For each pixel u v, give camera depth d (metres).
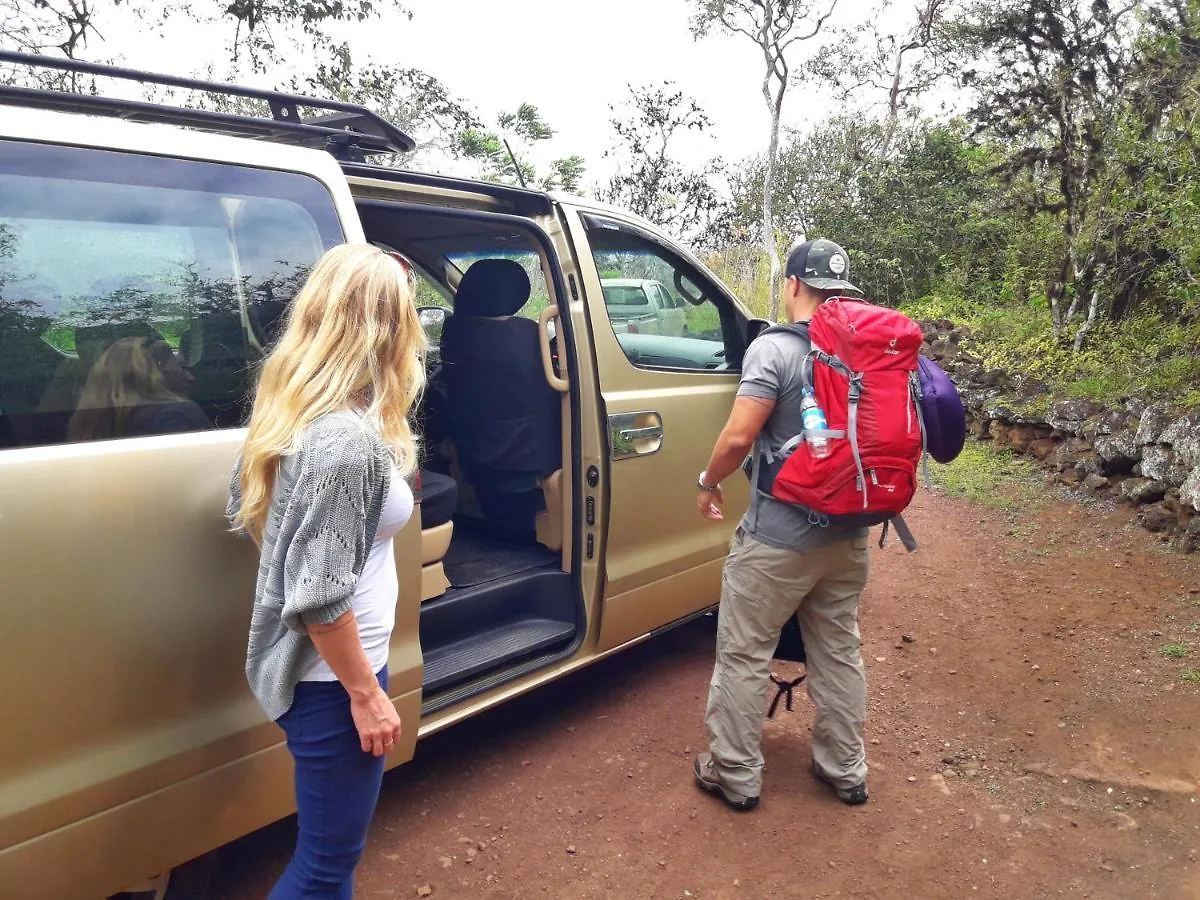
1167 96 6.55
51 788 1.73
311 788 1.75
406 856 2.65
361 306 1.64
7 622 1.65
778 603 2.79
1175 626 4.02
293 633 1.65
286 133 2.54
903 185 13.16
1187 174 5.91
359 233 2.37
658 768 3.17
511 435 3.50
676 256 3.77
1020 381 7.02
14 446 1.71
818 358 2.57
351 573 1.57
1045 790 3.02
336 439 1.56
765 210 15.08
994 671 3.86
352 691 1.64
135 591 1.84
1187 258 5.61
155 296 1.97
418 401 2.15
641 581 3.45
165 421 1.95
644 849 2.71
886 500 2.57
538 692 3.76
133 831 1.89
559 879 2.57
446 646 3.08
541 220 3.23
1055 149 7.54
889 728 3.45
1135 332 6.70
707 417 3.68
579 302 3.20
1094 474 5.79
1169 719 3.36
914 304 11.81
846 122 17.16
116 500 1.81
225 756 2.03
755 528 2.79
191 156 2.06
